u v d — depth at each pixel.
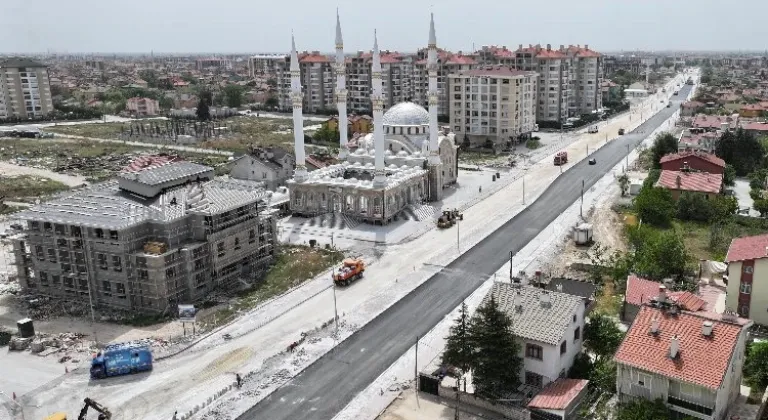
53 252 85.19
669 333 55.56
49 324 78.38
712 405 51.06
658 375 52.94
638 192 131.25
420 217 121.69
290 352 69.75
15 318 80.38
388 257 100.56
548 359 57.75
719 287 79.25
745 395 57.22
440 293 85.06
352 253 103.00
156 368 67.06
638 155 174.88
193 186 92.12
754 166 148.88
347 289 87.56
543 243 104.69
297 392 61.75
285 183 143.12
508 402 56.88
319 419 57.22
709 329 54.28
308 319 78.19
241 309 81.50
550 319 59.66
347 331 74.56
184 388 62.84
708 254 96.19
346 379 63.88
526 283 80.25
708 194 119.31
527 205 129.75
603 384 58.78
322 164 148.75
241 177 142.88
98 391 62.81
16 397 61.81
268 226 98.94
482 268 93.88
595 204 127.69
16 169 174.25
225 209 87.06
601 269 89.25
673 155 143.25
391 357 68.06
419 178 129.62
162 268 79.69
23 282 88.25
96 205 85.75
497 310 58.19
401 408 58.53
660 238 88.62
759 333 69.19
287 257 101.31
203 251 85.38
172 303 81.81
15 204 137.50
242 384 63.34
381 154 115.81
